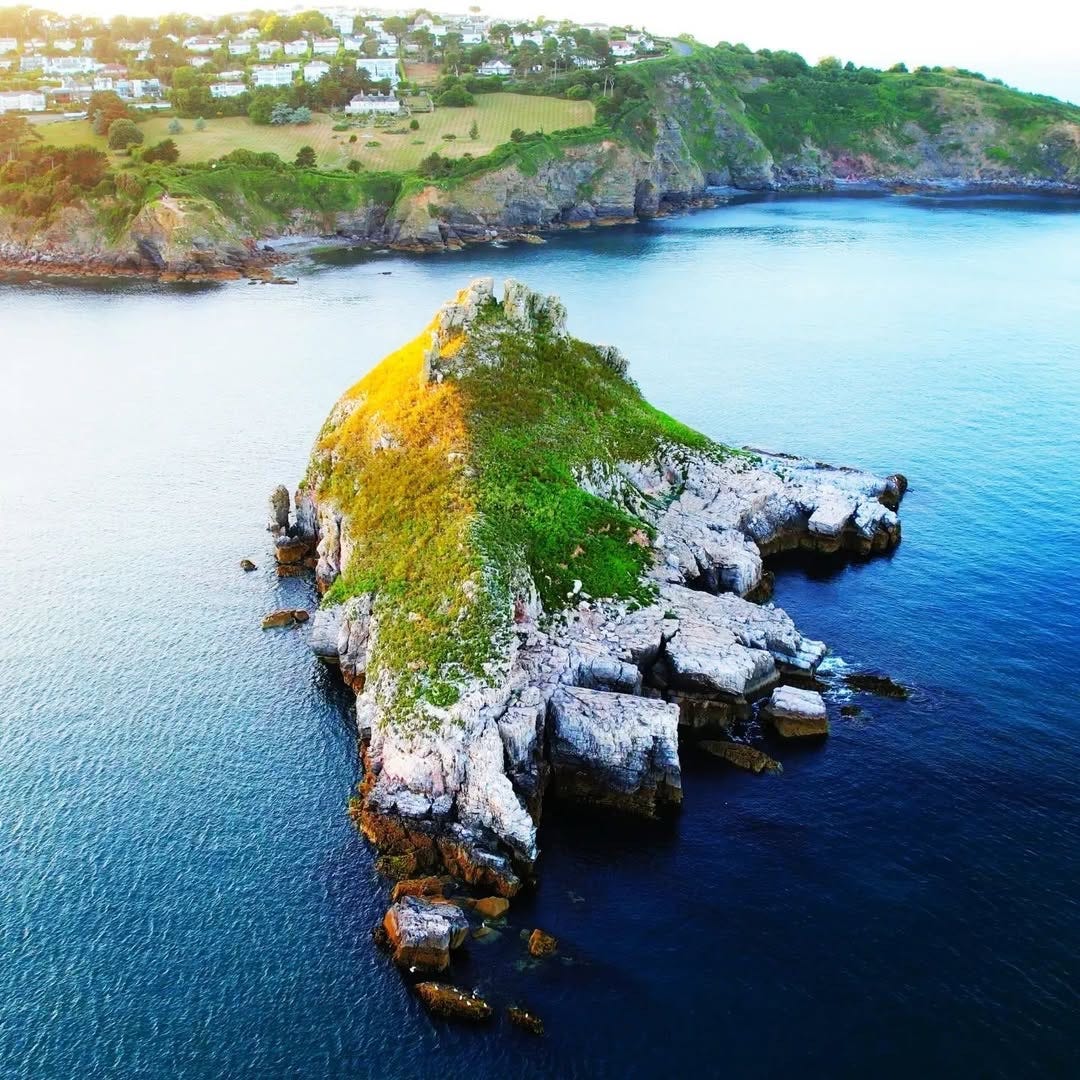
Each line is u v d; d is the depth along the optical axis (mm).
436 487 85500
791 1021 52688
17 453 129750
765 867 62719
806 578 96688
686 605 83375
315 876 63469
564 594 80125
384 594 78750
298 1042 52938
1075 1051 50750
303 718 78438
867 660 83062
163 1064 52062
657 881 61938
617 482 95500
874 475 112812
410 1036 53031
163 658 86250
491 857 62375
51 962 57781
